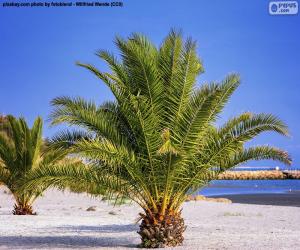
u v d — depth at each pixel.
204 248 11.37
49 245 12.22
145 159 10.98
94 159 11.08
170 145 9.45
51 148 11.11
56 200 32.66
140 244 11.79
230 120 11.25
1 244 12.33
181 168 10.89
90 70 10.90
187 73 11.14
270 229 16.23
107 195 11.44
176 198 11.55
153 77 10.99
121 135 11.31
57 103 10.88
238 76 11.15
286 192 53.59
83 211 24.55
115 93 11.05
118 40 11.20
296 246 11.88
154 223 11.49
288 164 11.13
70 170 10.93
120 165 11.12
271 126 10.94
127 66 11.28
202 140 11.32
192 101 10.85
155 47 11.78
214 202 33.38
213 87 10.80
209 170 11.53
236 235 14.27
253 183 92.19
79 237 13.98
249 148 11.30
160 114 11.12
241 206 29.22
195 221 19.38
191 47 11.23
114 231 15.74
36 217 20.02
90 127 10.92
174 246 11.62
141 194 11.47
